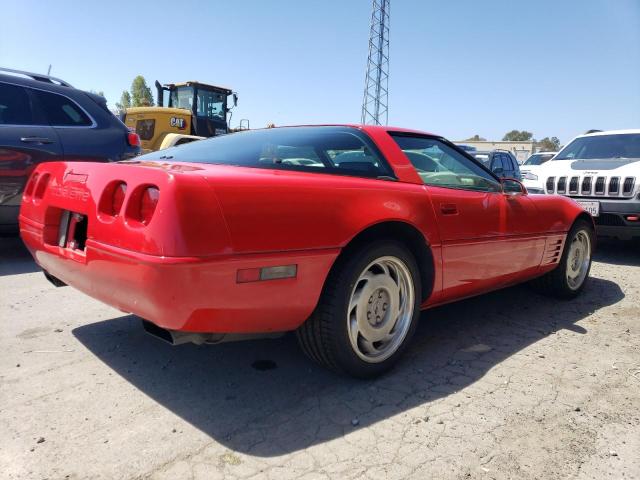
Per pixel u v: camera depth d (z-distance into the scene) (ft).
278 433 7.68
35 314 12.53
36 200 9.98
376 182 9.60
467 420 8.22
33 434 7.44
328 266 8.27
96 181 8.16
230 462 6.93
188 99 48.42
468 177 11.91
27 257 18.71
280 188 7.91
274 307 7.77
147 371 9.64
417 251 10.22
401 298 9.93
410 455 7.23
